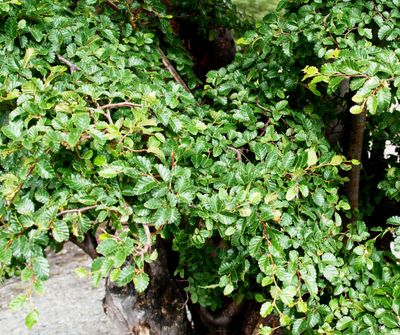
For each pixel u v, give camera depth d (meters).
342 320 0.64
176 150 0.57
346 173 0.84
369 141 0.96
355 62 0.53
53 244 0.90
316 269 0.69
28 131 0.50
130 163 0.54
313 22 0.67
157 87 0.67
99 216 0.51
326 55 0.61
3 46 0.63
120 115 0.60
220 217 0.54
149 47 0.80
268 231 0.56
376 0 0.67
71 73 0.64
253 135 0.68
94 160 0.51
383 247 0.93
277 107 0.72
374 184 0.93
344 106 0.85
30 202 0.50
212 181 0.60
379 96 0.50
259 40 0.74
